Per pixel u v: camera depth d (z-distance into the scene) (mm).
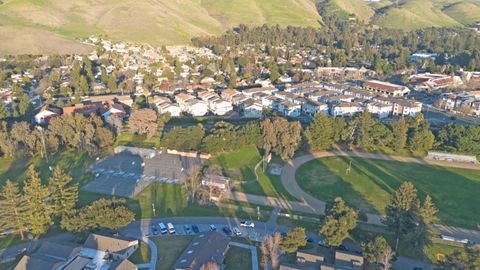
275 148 145250
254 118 182500
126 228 99000
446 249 92312
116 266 79750
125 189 119500
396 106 198250
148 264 85188
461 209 110875
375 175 130875
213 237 90562
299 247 91938
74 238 95188
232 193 118000
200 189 116500
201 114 191125
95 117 157750
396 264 86875
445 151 148875
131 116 158750
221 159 141875
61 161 138375
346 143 155000
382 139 149750
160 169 133750
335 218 91250
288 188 121500
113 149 147500
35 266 80938
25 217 93562
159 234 96688
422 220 88250
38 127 150375
